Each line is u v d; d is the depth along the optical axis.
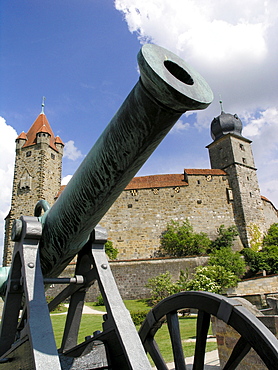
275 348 2.20
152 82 1.64
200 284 20.47
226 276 22.64
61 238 2.93
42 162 33.81
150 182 37.28
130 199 35.47
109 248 31.92
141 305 23.30
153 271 28.27
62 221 2.81
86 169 2.36
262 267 29.91
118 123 2.00
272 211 42.38
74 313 3.51
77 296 3.55
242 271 28.75
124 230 34.41
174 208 35.34
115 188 2.32
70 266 27.41
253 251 31.73
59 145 36.69
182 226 34.06
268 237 35.09
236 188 37.06
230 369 2.61
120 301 2.94
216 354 7.19
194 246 32.47
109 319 2.81
